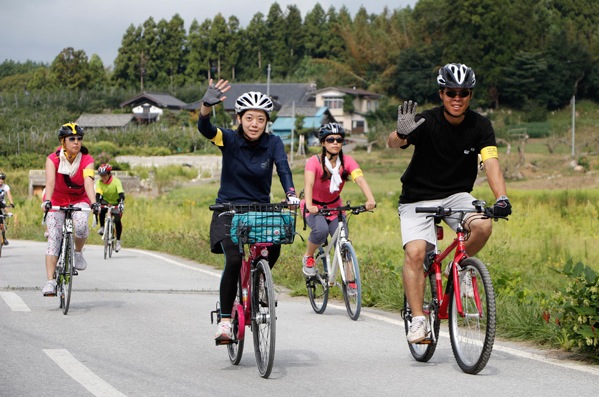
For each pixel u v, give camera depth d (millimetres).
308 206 16688
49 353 12297
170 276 24438
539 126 189875
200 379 10828
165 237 37219
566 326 12711
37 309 16828
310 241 17031
